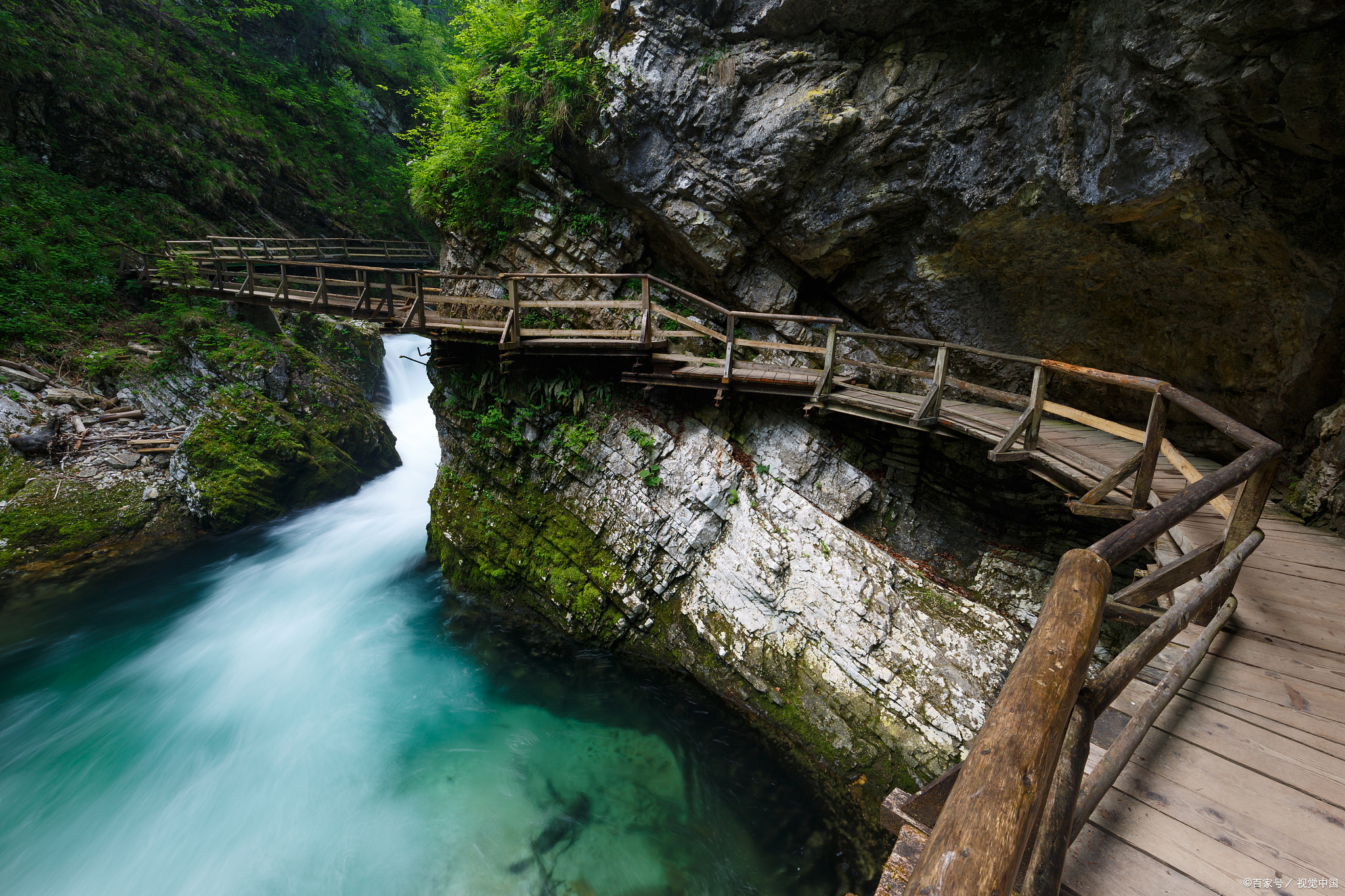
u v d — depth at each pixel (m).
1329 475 4.66
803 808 6.02
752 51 7.66
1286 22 4.13
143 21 18.02
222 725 6.86
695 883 5.21
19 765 6.24
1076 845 1.68
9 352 11.49
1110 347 7.25
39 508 10.06
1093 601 1.32
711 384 7.99
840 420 8.43
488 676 7.81
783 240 8.59
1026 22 6.05
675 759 6.54
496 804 5.86
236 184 17.73
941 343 6.57
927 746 6.18
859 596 7.22
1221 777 1.93
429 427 17.80
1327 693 2.38
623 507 8.45
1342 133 4.34
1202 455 6.76
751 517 8.05
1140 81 5.21
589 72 8.39
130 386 12.20
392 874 5.18
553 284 9.83
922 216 7.70
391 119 23.95
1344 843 1.65
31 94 14.57
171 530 11.01
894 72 6.97
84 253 13.87
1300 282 5.29
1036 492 7.48
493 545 9.20
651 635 8.11
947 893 0.76
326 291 10.17
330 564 10.55
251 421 12.34
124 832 5.55
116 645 8.29
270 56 21.22
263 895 5.05
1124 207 5.81
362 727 6.87
